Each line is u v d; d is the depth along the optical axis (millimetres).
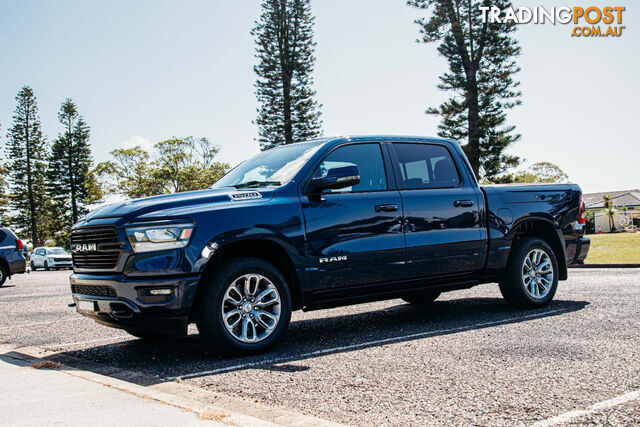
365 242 4910
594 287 7941
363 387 3275
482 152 34281
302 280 4594
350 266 4820
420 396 3051
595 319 5266
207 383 3512
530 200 6184
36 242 60094
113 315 4203
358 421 2682
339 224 4797
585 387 3107
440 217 5410
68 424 2586
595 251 18578
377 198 5062
